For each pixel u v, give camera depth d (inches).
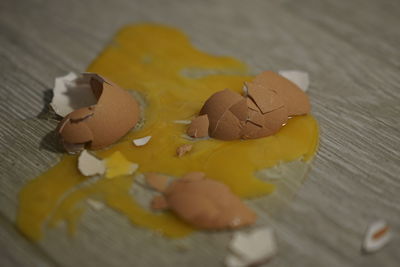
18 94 14.4
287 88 13.4
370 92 14.3
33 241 11.6
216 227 11.5
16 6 16.9
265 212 11.9
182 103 13.9
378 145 13.1
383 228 11.6
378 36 15.8
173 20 16.5
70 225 11.8
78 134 12.2
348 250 11.4
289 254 11.3
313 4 16.9
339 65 15.0
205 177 12.3
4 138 13.3
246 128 12.5
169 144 12.9
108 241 11.6
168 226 11.7
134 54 15.4
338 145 13.0
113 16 16.6
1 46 15.7
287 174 12.4
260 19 16.4
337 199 12.1
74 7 16.9
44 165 12.7
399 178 12.4
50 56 15.4
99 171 12.4
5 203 12.1
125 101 12.7
